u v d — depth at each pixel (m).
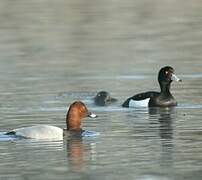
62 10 70.56
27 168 21.30
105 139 24.77
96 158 22.30
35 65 42.97
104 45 50.84
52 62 44.06
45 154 22.77
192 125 26.98
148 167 21.25
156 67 41.00
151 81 37.25
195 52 46.25
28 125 27.11
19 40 54.56
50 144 23.94
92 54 47.06
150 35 54.84
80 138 24.83
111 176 20.41
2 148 23.48
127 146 23.73
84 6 73.38
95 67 41.62
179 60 43.28
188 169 20.98
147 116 29.17
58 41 53.66
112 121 28.06
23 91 34.53
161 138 24.83
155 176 20.34
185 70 39.69
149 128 26.59
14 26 61.84
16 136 24.75
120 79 37.84
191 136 25.08
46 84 36.44
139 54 46.28
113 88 35.44
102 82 37.06
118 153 22.84
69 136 24.81
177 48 48.12
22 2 77.50
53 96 33.28
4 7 73.69
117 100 32.62
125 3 74.94
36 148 23.42
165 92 31.58
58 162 21.91
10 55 47.53
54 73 39.84
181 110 30.36
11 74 39.84
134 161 21.92
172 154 22.66
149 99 31.25
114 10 69.81
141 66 41.53
